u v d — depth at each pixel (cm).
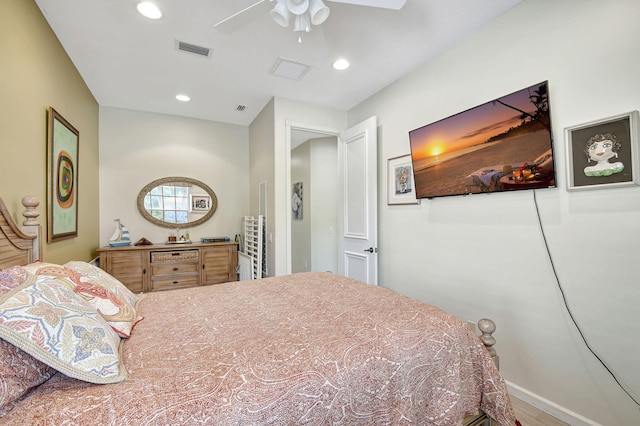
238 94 315
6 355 73
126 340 109
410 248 264
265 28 201
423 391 106
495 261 195
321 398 84
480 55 202
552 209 166
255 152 399
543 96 163
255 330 118
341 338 108
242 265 379
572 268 158
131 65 253
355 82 284
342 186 343
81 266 144
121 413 68
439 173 229
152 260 339
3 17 141
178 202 391
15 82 153
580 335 155
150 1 175
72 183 244
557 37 162
